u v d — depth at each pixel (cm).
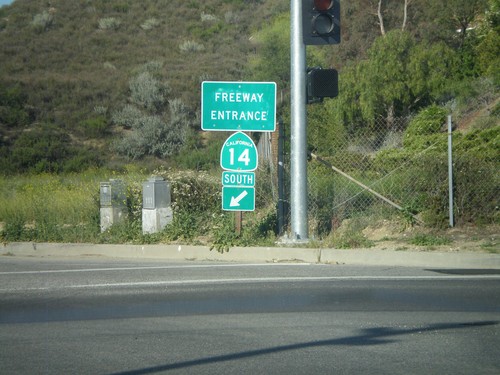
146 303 913
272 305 894
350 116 3128
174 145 4284
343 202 1398
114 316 850
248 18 6844
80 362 679
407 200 1370
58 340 753
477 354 691
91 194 1631
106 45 6169
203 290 983
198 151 3988
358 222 1366
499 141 1788
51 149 4106
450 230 1318
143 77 5000
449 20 4112
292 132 1275
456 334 759
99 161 4109
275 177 1484
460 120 2477
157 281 1046
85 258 1291
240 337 755
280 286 1002
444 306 880
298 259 1213
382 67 3136
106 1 7219
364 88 3130
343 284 1012
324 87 1240
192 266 1170
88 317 848
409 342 731
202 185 1560
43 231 1405
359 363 665
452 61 3309
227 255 1247
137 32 6575
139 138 4281
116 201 1441
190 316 845
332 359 678
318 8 1211
